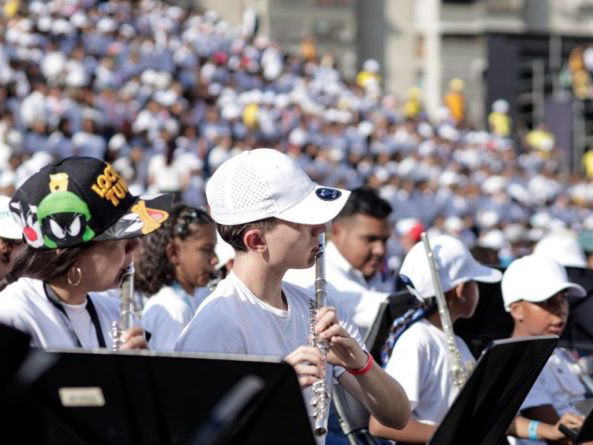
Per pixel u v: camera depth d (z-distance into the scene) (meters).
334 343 5.78
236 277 5.93
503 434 6.16
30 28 35.41
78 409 4.48
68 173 5.68
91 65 35.44
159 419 4.51
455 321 8.75
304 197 5.82
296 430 4.50
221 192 5.88
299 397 4.43
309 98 43.56
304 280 8.87
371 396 6.04
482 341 9.58
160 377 4.45
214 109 36.88
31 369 4.03
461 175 37.88
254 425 4.50
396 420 6.14
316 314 5.80
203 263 8.70
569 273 10.05
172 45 40.84
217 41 44.50
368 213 10.25
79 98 30.67
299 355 5.48
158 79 36.97
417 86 58.06
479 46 56.56
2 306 5.59
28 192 5.69
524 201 39.16
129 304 5.72
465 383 5.62
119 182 5.85
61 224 5.59
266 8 54.44
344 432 8.38
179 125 33.50
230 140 33.34
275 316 5.89
